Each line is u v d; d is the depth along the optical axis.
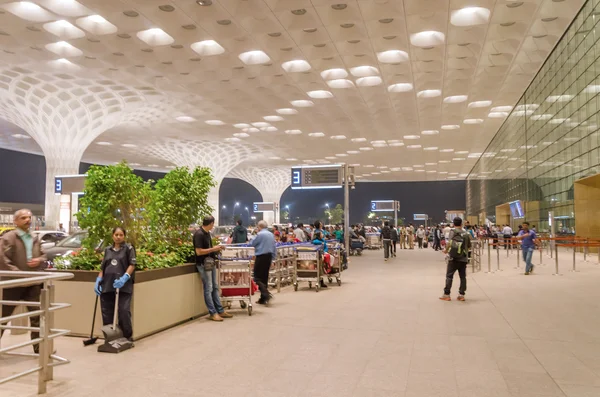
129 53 19.08
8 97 25.55
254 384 4.94
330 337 7.07
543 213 28.38
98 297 7.04
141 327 7.10
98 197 7.88
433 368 5.46
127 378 5.17
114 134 37.44
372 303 10.25
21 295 6.24
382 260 23.58
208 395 4.62
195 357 6.01
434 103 26.73
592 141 20.05
